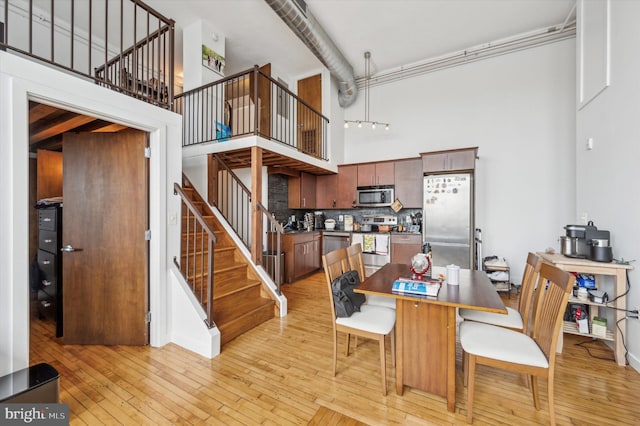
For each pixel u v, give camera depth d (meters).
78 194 2.52
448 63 4.83
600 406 1.72
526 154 4.29
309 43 3.88
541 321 1.73
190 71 4.16
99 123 2.49
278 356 2.34
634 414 1.66
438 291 1.80
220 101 4.28
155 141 2.48
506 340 1.67
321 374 2.08
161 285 2.51
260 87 5.07
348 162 5.84
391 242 4.86
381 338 1.86
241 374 2.08
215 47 4.25
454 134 4.83
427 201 4.34
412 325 1.80
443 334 1.71
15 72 1.60
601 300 2.30
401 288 1.82
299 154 4.33
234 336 2.66
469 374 1.61
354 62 5.04
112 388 1.91
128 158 2.49
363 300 2.26
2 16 3.37
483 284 1.99
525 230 4.28
